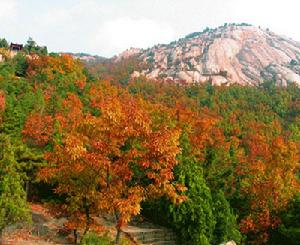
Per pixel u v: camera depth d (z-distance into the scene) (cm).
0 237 2456
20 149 4050
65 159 2194
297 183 4894
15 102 6731
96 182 1895
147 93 19750
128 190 1720
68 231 3284
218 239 3875
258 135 11044
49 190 4372
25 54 14588
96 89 11288
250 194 4747
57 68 12444
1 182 2353
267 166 5119
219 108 16162
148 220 4438
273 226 4222
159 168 1677
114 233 3578
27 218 2461
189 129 5994
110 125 1700
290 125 14150
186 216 3850
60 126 4997
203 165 5241
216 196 4122
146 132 1678
